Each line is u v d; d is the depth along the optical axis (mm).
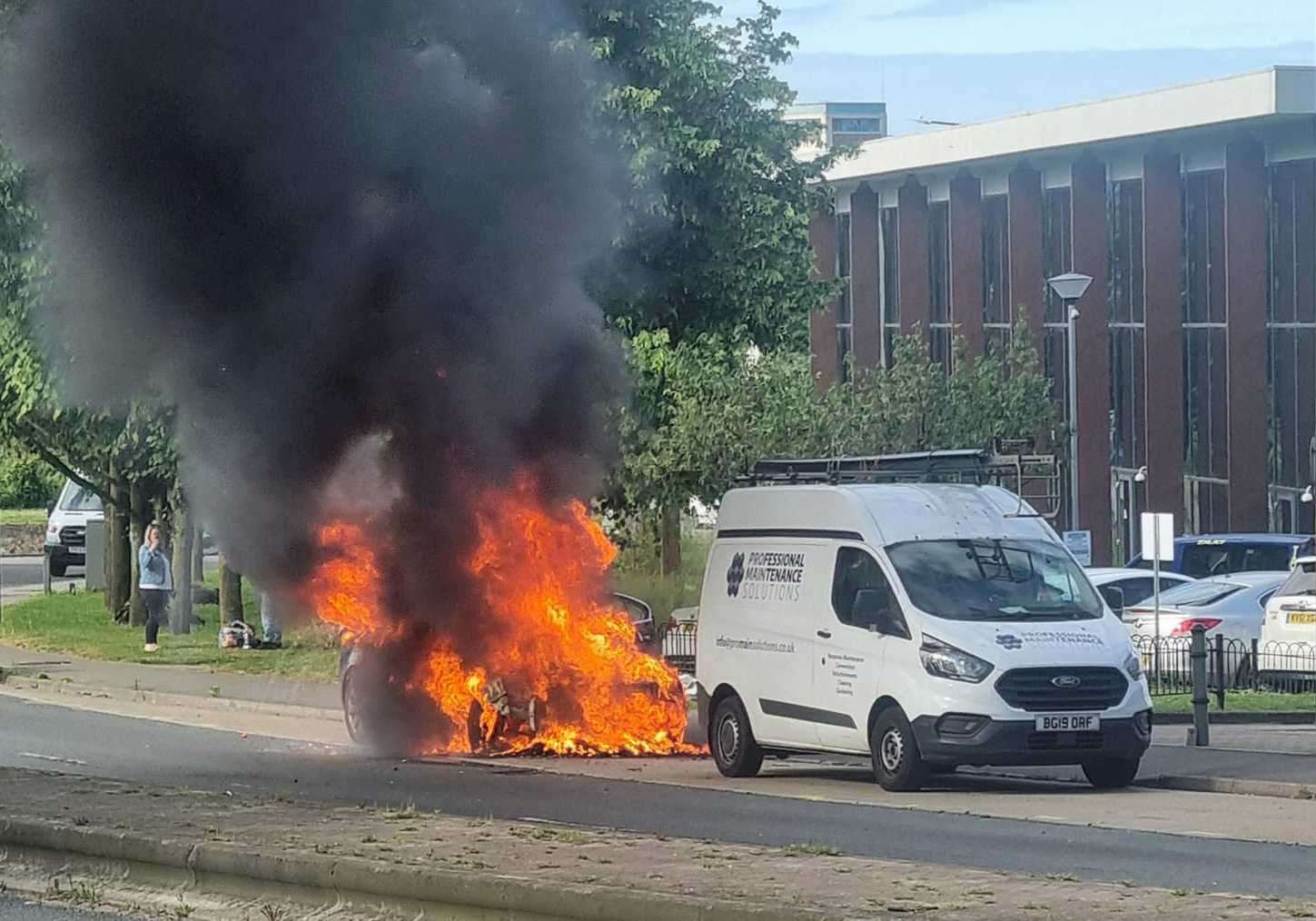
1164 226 45500
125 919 9844
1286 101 41094
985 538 16312
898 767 15391
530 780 16297
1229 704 22078
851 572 16250
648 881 9164
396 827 11156
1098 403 47750
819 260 58531
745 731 16984
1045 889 8961
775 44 28984
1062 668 15297
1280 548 35094
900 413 32625
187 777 16406
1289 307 42688
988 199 52625
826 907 8383
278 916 9648
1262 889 10172
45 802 12422
